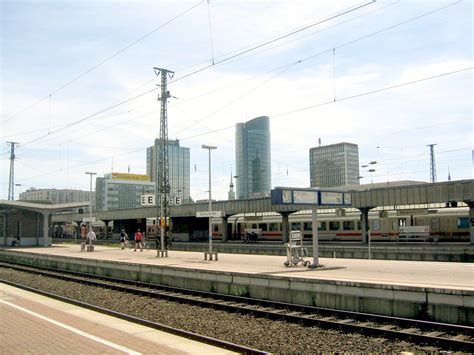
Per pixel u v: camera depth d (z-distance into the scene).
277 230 55.81
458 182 35.72
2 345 10.07
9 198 71.69
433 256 31.19
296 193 21.70
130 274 27.53
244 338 12.26
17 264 40.66
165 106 39.28
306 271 20.78
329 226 50.34
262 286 18.92
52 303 16.84
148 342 10.41
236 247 43.78
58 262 35.75
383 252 33.62
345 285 16.00
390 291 14.80
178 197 50.12
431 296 13.88
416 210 43.34
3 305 15.63
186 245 50.44
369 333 12.59
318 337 12.30
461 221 40.69
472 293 12.99
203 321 14.70
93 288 23.61
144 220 74.69
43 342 10.31
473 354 10.45
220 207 56.59
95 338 10.70
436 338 11.38
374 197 41.09
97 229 88.75
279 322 14.34
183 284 23.30
